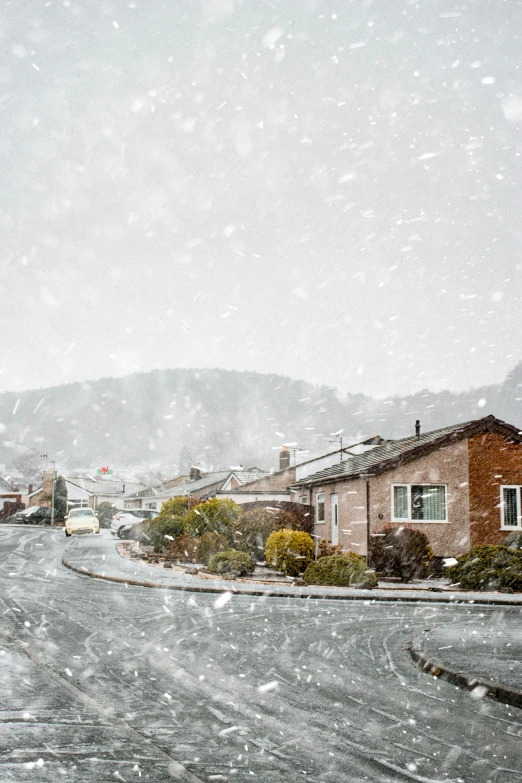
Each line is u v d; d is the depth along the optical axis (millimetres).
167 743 5566
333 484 29797
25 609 13609
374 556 23891
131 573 21766
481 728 6320
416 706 7070
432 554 24125
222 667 8656
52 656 9008
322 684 7938
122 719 6191
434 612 15438
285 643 10680
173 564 27000
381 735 6000
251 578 22312
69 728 5867
